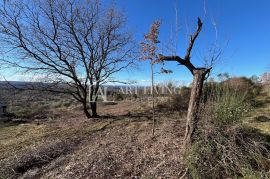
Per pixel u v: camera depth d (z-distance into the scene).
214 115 5.11
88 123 9.19
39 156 5.82
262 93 11.48
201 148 4.49
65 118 11.00
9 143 7.40
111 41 10.00
